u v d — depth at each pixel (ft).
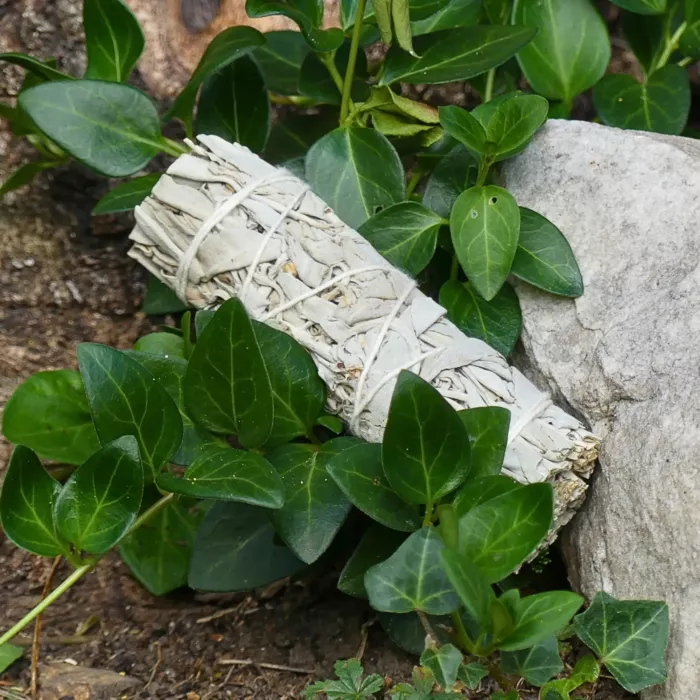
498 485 1.37
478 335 1.50
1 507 1.36
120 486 1.36
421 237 1.51
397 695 1.33
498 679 1.37
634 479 1.38
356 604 1.51
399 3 1.48
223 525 1.47
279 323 1.42
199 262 1.43
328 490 1.40
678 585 1.34
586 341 1.45
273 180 1.44
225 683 1.43
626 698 1.39
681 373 1.38
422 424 1.34
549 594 1.31
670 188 1.45
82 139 1.49
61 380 1.50
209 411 1.40
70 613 1.52
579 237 1.48
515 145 1.47
